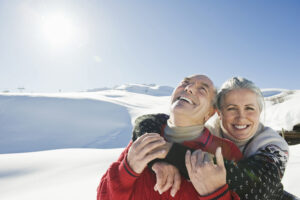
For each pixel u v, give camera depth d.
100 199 1.22
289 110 13.02
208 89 1.36
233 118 1.41
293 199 1.44
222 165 0.88
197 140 1.28
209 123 1.74
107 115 30.38
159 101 53.31
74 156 6.12
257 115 1.39
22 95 34.31
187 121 1.29
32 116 28.19
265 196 0.97
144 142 1.03
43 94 37.31
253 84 1.40
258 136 1.36
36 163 5.73
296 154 4.06
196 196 1.13
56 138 23.23
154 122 1.48
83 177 4.27
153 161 1.17
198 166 0.89
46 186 4.02
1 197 3.80
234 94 1.38
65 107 31.50
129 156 1.07
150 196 1.19
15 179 4.77
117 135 24.20
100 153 6.35
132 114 31.36
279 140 1.30
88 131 25.30
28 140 22.48
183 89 1.37
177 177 1.07
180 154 1.07
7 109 29.08
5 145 21.00
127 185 1.10
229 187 0.96
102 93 63.38
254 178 0.97
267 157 1.14
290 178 2.41
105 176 1.36
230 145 1.33
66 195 3.03
